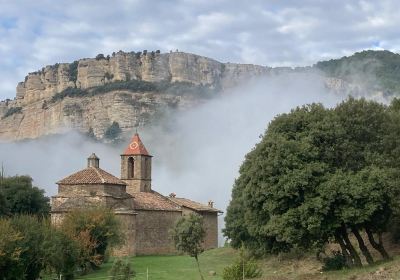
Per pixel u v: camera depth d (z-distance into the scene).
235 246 65.31
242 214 62.16
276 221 42.19
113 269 48.72
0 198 76.94
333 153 44.34
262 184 42.91
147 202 85.44
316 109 47.41
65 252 52.84
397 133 45.41
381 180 40.50
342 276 37.88
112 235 63.91
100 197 74.94
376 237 55.06
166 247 83.88
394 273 34.66
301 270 51.28
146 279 53.28
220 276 54.75
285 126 46.62
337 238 44.88
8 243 44.97
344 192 40.34
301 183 40.97
